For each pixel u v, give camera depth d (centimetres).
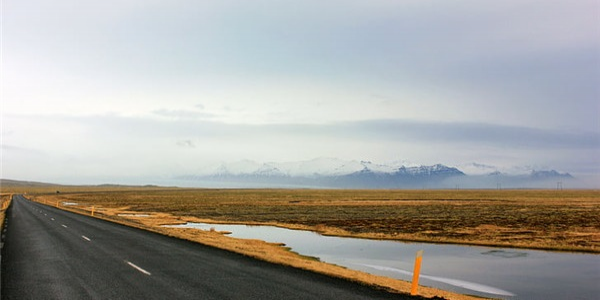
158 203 9369
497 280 1758
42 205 7506
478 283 1698
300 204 8519
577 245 2778
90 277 1308
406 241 3086
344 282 1285
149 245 2161
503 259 2316
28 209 6022
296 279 1312
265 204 8588
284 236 3381
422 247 2784
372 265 2106
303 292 1130
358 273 1579
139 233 2808
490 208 6950
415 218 5028
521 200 10431
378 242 3033
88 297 1053
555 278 1806
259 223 4425
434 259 2311
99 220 4050
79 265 1536
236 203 9088
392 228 3941
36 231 2897
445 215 5469
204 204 8738
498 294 1506
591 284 1680
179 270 1442
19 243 2220
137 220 4247
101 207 7656
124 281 1248
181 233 2891
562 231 3562
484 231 3625
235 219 4988
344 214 5772
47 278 1291
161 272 1401
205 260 1678
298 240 3130
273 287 1185
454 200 10544
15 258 1702
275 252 2347
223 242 2439
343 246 2817
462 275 1866
